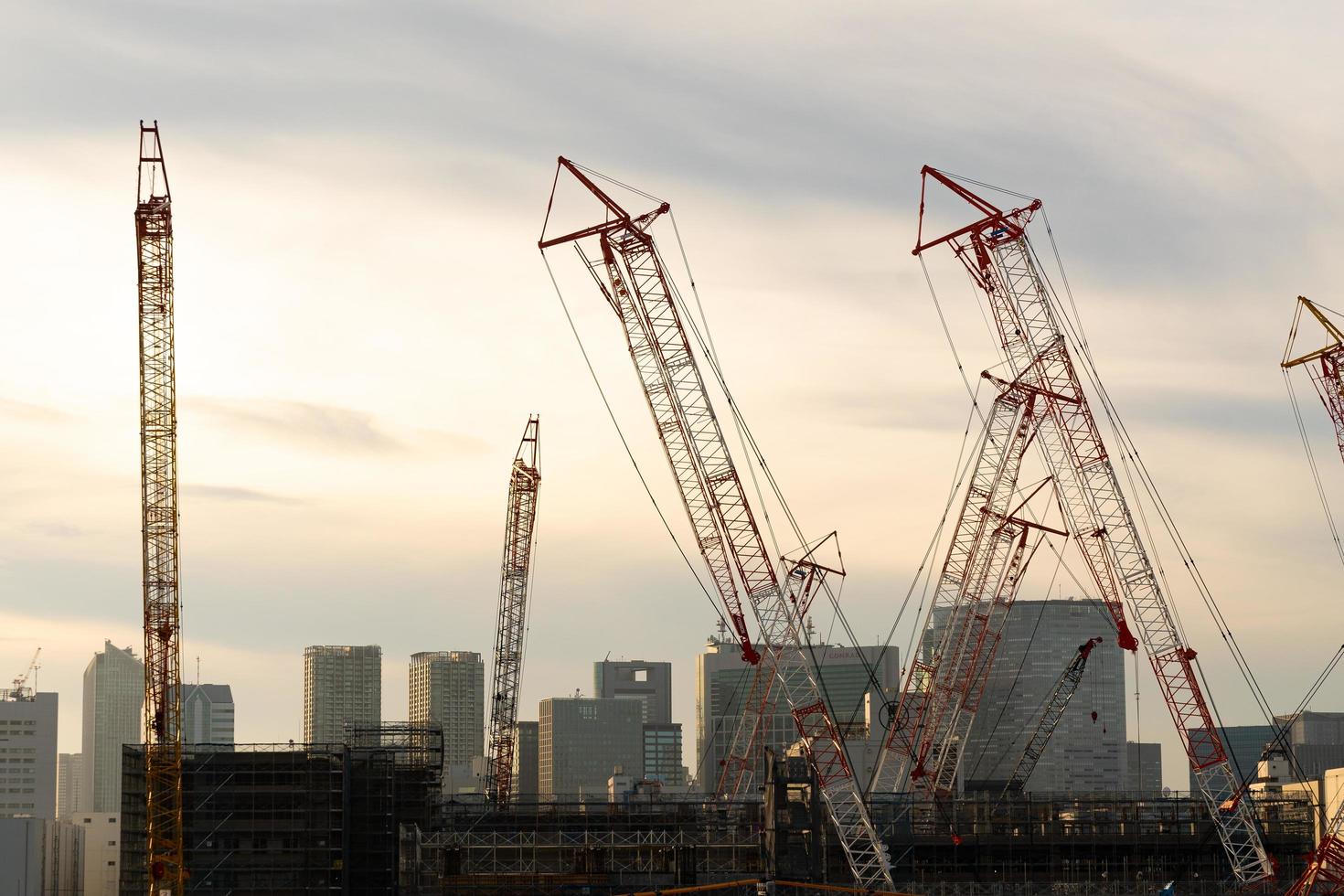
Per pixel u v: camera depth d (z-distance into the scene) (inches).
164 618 7711.6
